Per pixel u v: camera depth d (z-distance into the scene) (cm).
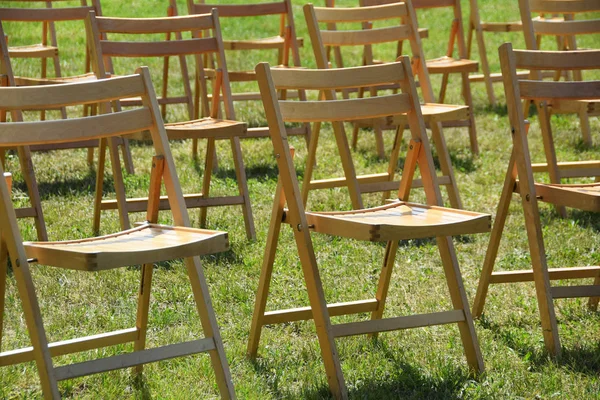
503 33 1989
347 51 1783
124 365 423
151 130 484
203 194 761
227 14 979
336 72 526
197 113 1125
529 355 511
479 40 1327
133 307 584
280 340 539
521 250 718
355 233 449
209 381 478
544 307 524
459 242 739
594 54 565
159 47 776
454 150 1074
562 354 518
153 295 609
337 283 640
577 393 464
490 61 1742
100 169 732
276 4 1010
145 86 481
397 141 803
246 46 1092
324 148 1063
